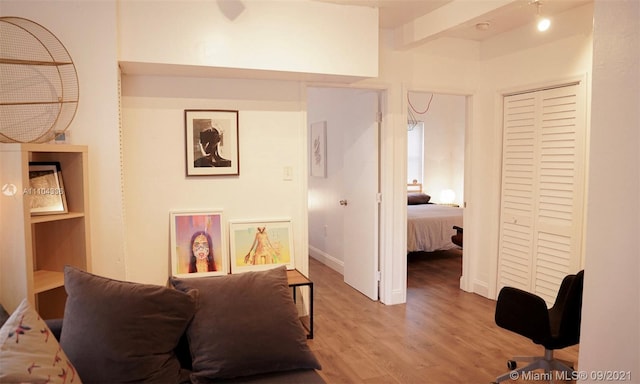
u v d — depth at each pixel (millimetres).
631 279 1554
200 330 1921
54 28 2543
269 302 2029
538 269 3598
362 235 4277
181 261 3137
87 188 2510
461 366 2803
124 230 2729
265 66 2938
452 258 5809
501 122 3922
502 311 2477
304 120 3459
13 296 2236
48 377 1428
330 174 5352
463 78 4102
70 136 2602
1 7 2471
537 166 3574
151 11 2688
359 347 3084
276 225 3396
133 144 3059
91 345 1714
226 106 3256
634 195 1539
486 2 2803
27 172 2158
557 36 3355
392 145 3887
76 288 1838
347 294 4301
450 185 7715
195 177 3207
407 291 4379
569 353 2980
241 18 2871
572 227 3285
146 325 1796
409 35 3584
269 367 1902
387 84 3809
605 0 1627
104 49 2609
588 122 3152
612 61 1606
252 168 3350
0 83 2473
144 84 3059
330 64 3100
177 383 1821
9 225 2219
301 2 3008
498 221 3990
